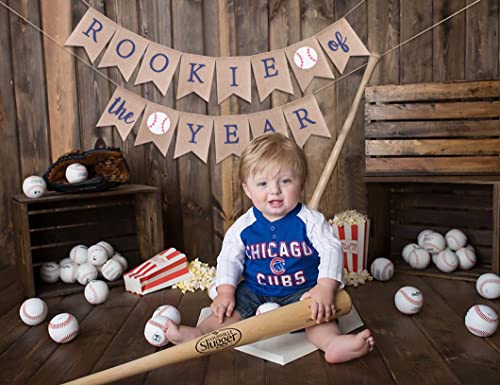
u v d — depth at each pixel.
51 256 2.25
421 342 1.45
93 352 1.44
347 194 2.42
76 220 2.28
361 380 1.23
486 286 1.81
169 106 2.33
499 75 2.27
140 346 1.47
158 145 2.31
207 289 2.02
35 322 1.65
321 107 2.38
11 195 2.19
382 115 2.23
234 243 1.56
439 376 1.24
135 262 2.38
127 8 2.26
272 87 2.30
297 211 1.52
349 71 2.36
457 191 2.32
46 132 2.22
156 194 2.13
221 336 1.25
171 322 1.38
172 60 2.24
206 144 2.31
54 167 2.00
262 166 1.44
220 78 2.29
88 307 1.84
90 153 2.03
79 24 2.16
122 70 2.21
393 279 2.11
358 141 2.39
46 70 2.20
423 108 2.19
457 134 2.17
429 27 2.30
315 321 1.35
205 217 2.42
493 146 2.15
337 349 1.29
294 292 1.53
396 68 2.33
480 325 1.46
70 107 2.24
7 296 1.96
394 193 2.42
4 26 2.13
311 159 2.40
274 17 2.32
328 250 1.46
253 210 1.57
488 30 2.26
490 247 2.22
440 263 2.14
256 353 1.38
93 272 2.05
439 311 1.71
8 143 2.18
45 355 1.42
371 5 2.31
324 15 2.32
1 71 2.14
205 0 2.31
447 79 2.31
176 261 2.06
